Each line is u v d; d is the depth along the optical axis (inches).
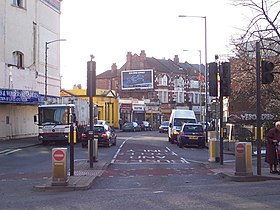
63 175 517.3
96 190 511.8
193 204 399.9
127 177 647.8
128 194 470.0
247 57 1088.8
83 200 434.6
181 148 1370.6
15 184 583.5
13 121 1640.0
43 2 1907.0
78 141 1514.5
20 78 1567.4
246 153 586.6
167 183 576.7
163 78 3804.1
